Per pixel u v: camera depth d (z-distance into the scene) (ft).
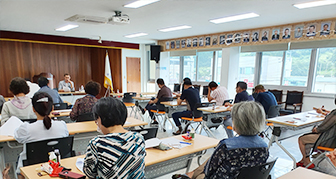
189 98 13.25
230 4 11.75
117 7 12.51
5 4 11.85
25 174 4.08
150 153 5.35
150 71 31.27
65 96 21.94
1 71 23.31
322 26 15.06
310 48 16.55
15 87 7.82
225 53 21.06
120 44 27.58
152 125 16.20
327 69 16.26
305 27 15.84
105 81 27.73
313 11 12.99
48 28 19.11
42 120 5.55
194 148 5.77
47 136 5.47
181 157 6.04
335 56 15.75
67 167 4.44
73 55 28.73
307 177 4.21
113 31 20.59
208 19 15.39
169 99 15.19
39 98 5.42
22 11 13.33
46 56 26.32
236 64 21.48
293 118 9.66
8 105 7.75
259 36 18.40
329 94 16.05
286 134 10.39
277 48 18.34
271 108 11.46
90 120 8.75
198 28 18.94
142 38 25.66
